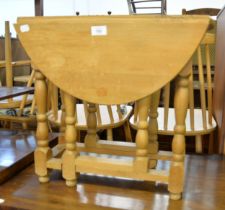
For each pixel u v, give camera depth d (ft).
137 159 2.59
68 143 2.73
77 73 2.44
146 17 2.23
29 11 16.65
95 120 3.32
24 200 2.65
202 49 5.60
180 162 2.53
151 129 3.05
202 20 2.12
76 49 2.40
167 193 2.76
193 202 2.60
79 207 2.55
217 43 5.10
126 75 2.35
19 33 2.48
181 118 2.41
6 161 3.25
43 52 2.47
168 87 4.07
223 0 13.87
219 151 4.17
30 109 5.89
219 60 4.81
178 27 2.17
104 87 2.41
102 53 2.36
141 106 2.45
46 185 2.91
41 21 2.41
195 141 4.84
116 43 2.31
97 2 16.07
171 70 2.24
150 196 2.71
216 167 3.39
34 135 4.40
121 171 2.63
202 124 4.48
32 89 4.04
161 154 3.07
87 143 3.33
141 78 2.32
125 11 15.80
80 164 2.74
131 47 2.29
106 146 3.29
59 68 2.47
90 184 2.93
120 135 5.96
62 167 2.82
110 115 4.82
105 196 2.71
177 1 14.52
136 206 2.55
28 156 3.47
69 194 2.75
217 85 4.90
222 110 4.20
